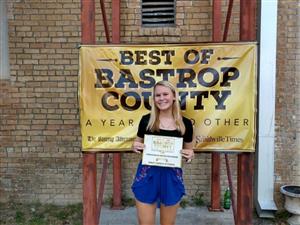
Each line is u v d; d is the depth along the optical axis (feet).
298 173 16.34
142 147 9.76
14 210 16.62
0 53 16.62
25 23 16.48
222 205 16.76
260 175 15.85
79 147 16.89
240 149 10.19
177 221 15.20
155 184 9.88
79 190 17.10
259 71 15.58
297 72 15.96
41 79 16.66
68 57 16.57
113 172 16.46
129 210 16.30
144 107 10.25
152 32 16.34
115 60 10.14
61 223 15.25
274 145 16.15
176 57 10.13
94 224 10.36
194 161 16.81
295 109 16.11
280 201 16.39
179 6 16.33
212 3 15.83
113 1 15.51
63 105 16.75
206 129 10.21
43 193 17.16
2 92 16.75
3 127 16.83
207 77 10.11
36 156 16.94
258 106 15.72
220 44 10.01
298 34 15.83
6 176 17.02
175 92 9.68
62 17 16.43
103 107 10.25
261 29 15.39
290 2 15.72
